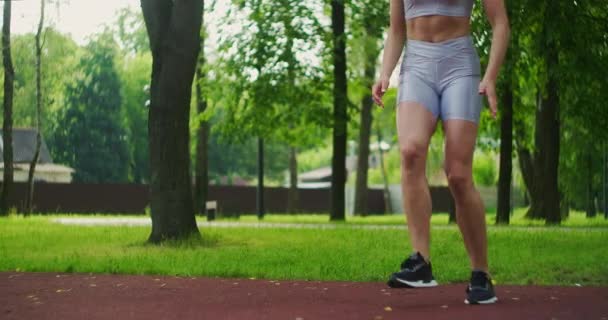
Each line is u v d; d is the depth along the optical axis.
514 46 18.72
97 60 61.88
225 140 29.31
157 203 12.84
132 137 65.81
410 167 4.89
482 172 63.84
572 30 16.05
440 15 4.91
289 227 18.31
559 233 14.70
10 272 7.91
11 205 39.75
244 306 5.07
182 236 12.72
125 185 42.53
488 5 5.02
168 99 12.98
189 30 13.07
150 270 7.81
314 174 92.19
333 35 26.95
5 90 27.86
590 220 30.55
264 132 28.86
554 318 4.39
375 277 7.15
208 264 8.35
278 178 81.69
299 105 27.30
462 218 5.00
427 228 4.93
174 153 12.91
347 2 26.88
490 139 30.69
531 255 9.68
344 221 25.94
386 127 56.88
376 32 26.88
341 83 27.33
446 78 4.90
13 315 4.69
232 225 20.58
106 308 5.00
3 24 28.27
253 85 27.36
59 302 5.31
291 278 7.29
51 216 29.73
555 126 23.05
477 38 16.05
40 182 40.66
